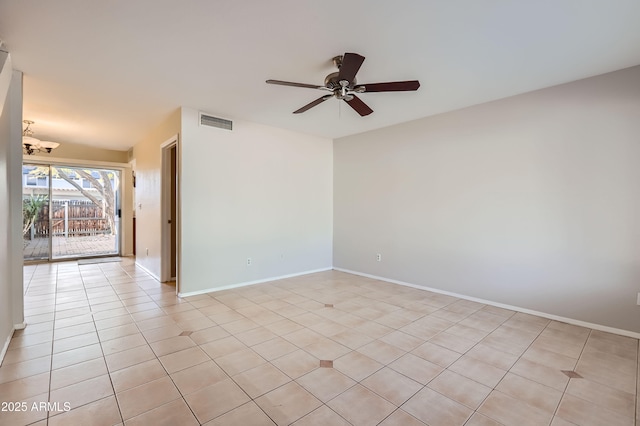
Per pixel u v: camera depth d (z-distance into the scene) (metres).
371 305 3.57
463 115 3.82
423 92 3.31
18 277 2.78
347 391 1.91
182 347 2.47
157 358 2.29
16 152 2.76
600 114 2.88
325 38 2.28
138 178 5.81
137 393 1.86
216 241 4.12
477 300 3.72
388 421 1.65
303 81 3.04
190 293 3.89
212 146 4.05
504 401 1.83
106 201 7.18
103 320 3.04
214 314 3.23
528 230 3.32
